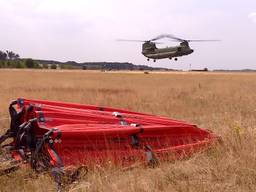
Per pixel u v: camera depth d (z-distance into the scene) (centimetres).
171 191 530
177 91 2678
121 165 630
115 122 717
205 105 1634
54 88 2973
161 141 705
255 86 3544
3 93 2178
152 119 762
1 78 5178
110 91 2675
